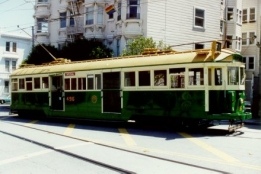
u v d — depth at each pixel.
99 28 28.92
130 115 14.29
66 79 17.30
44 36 35.00
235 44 34.38
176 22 27.69
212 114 11.90
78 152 9.03
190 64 12.34
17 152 9.17
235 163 7.41
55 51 29.55
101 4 28.89
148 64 13.64
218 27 31.00
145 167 7.19
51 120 18.98
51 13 34.94
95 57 25.97
